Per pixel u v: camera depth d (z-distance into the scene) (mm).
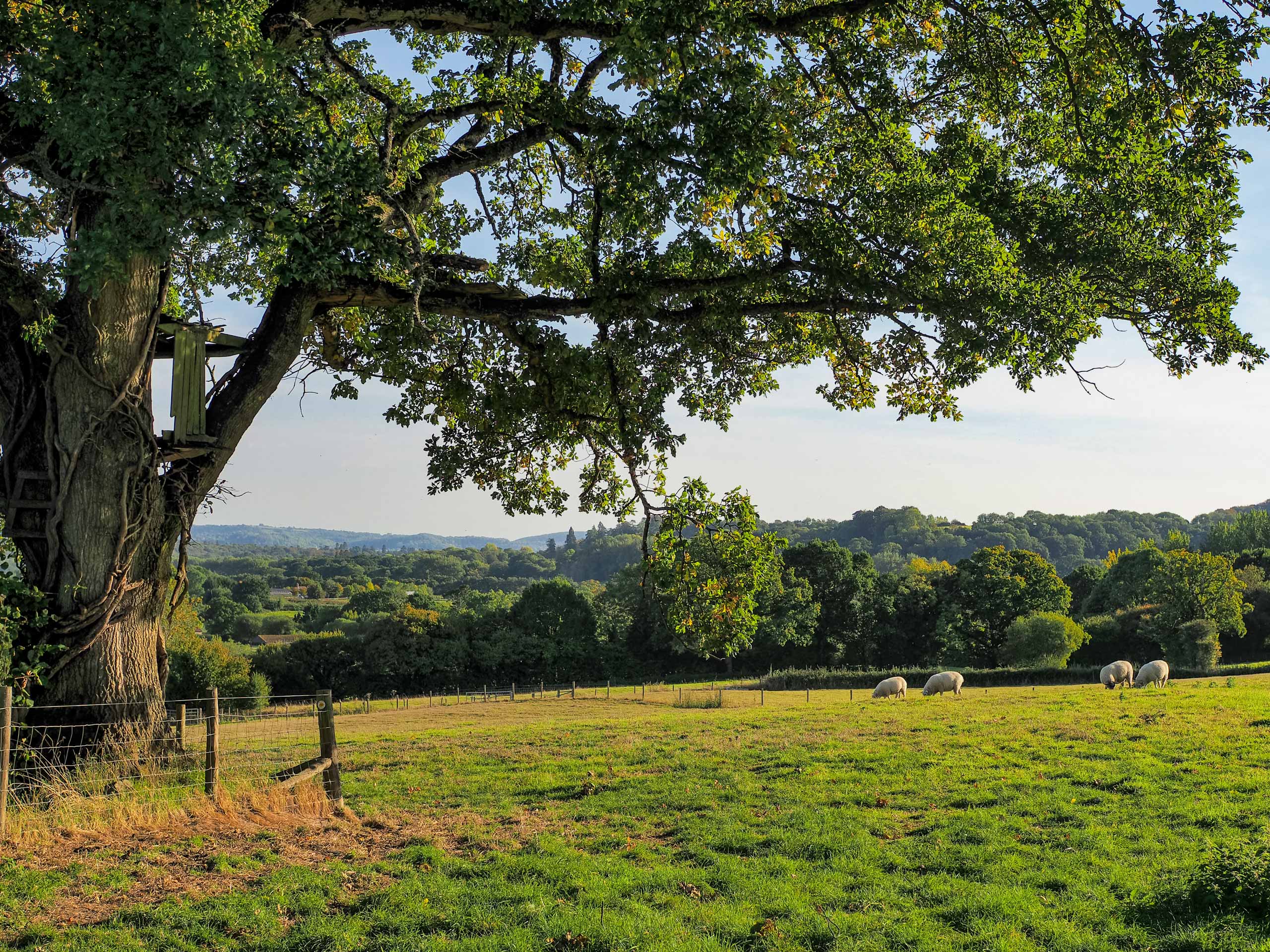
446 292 14219
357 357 17688
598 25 11742
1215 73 10602
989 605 73750
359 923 7090
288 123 10266
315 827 10109
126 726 11492
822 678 58094
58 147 10359
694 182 11562
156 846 8797
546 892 7938
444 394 17828
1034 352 12406
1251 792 10867
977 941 6539
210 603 128375
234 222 9609
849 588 79000
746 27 10867
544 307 14367
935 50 14242
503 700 53344
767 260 14484
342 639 77938
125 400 11812
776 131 11703
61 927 6789
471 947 6535
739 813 11219
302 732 24422
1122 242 13000
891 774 13367
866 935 6754
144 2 9062
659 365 15445
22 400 11852
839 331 15555
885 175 13195
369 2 11766
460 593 131625
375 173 10547
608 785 13609
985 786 12148
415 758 17016
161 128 9234
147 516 12031
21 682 10938
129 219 9516
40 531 11680
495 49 13477
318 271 10203
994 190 13672
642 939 6633
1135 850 8789
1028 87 13922
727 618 15602
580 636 82875
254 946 6625
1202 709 18312
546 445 18156
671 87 12852
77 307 11547
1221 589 70188
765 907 7504
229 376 13117
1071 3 12031
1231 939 6035
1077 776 12406
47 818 9172
